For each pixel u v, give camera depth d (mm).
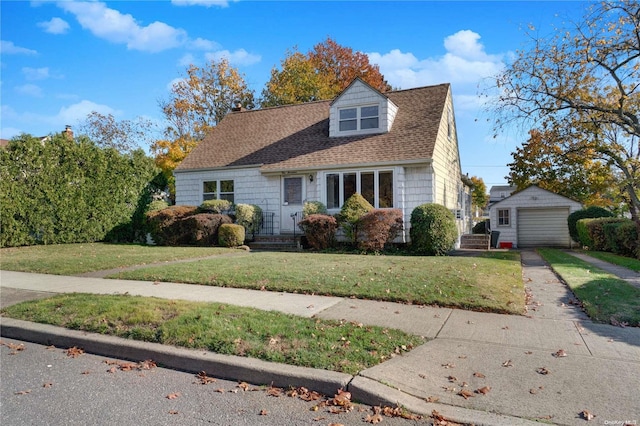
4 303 7281
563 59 16375
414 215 13969
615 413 3422
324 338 5078
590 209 21469
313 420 3533
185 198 19906
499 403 3621
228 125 22250
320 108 21031
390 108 17172
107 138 33219
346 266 10148
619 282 8484
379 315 6250
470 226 26734
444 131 17703
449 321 5980
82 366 4902
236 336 5113
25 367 4875
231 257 12633
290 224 17578
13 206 15133
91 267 10711
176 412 3703
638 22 14914
